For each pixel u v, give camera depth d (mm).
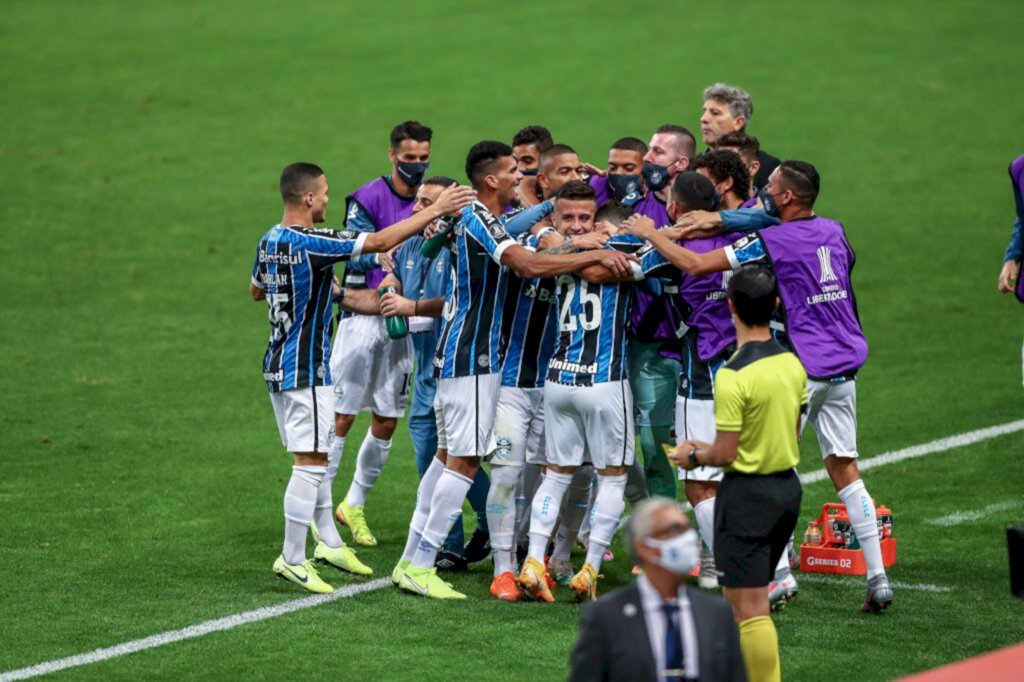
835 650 26391
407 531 34719
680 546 16781
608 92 88562
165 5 112125
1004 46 98750
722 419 22719
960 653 26188
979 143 79812
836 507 32062
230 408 44469
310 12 109938
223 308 55750
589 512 33406
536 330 29828
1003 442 40812
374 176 73000
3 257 61250
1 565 30984
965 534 33438
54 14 108625
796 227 28703
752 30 103688
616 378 28422
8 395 45094
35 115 84188
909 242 64188
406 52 98625
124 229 65688
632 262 27984
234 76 93062
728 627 17109
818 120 84125
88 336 51875
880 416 43719
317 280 29219
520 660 25844
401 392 33875
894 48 98812
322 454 29844
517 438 29641
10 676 25031
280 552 32312
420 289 33062
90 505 35438
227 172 74688
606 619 16922
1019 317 54250
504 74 93062
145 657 25953
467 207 29016
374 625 27734
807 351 28516
